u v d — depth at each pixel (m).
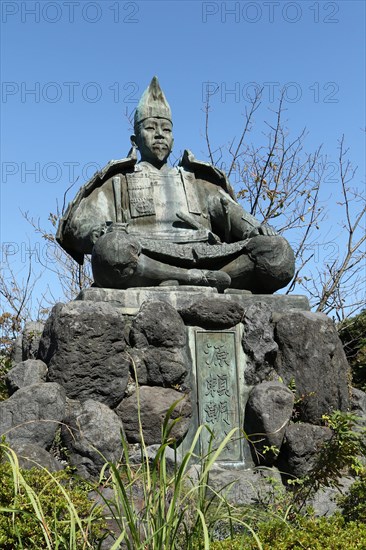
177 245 7.70
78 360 6.78
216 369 7.26
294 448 7.01
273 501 6.29
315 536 4.77
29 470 5.48
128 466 4.28
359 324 13.35
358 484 6.01
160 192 8.20
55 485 5.15
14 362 8.59
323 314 7.62
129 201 8.09
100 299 7.21
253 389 7.24
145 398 6.90
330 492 6.70
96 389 6.83
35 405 6.51
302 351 7.40
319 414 7.31
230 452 7.09
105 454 6.47
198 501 4.36
